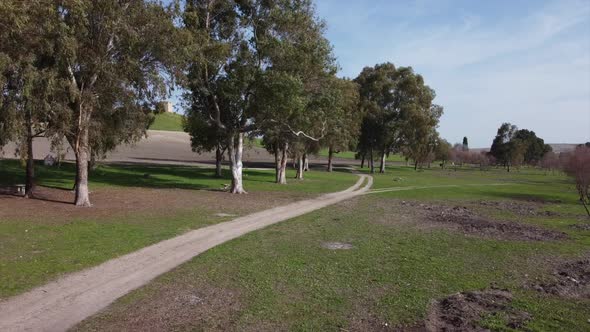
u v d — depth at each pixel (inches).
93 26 826.8
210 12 1152.8
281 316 321.4
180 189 1259.8
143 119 987.3
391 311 339.3
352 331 299.4
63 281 391.9
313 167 2982.3
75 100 828.6
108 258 474.3
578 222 902.4
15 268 426.3
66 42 737.0
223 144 1700.3
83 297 353.4
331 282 411.8
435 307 353.1
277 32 1168.2
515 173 3518.7
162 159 2706.7
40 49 742.5
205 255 503.2
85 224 670.5
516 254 569.9
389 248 578.2
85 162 877.2
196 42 1018.7
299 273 439.2
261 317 318.0
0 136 803.4
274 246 566.6
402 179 2170.3
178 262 470.6
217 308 334.6
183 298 355.9
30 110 763.4
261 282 404.5
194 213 828.0
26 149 834.8
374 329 304.5
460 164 4436.5
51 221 686.5
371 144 2753.4
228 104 1218.0
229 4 1152.2
